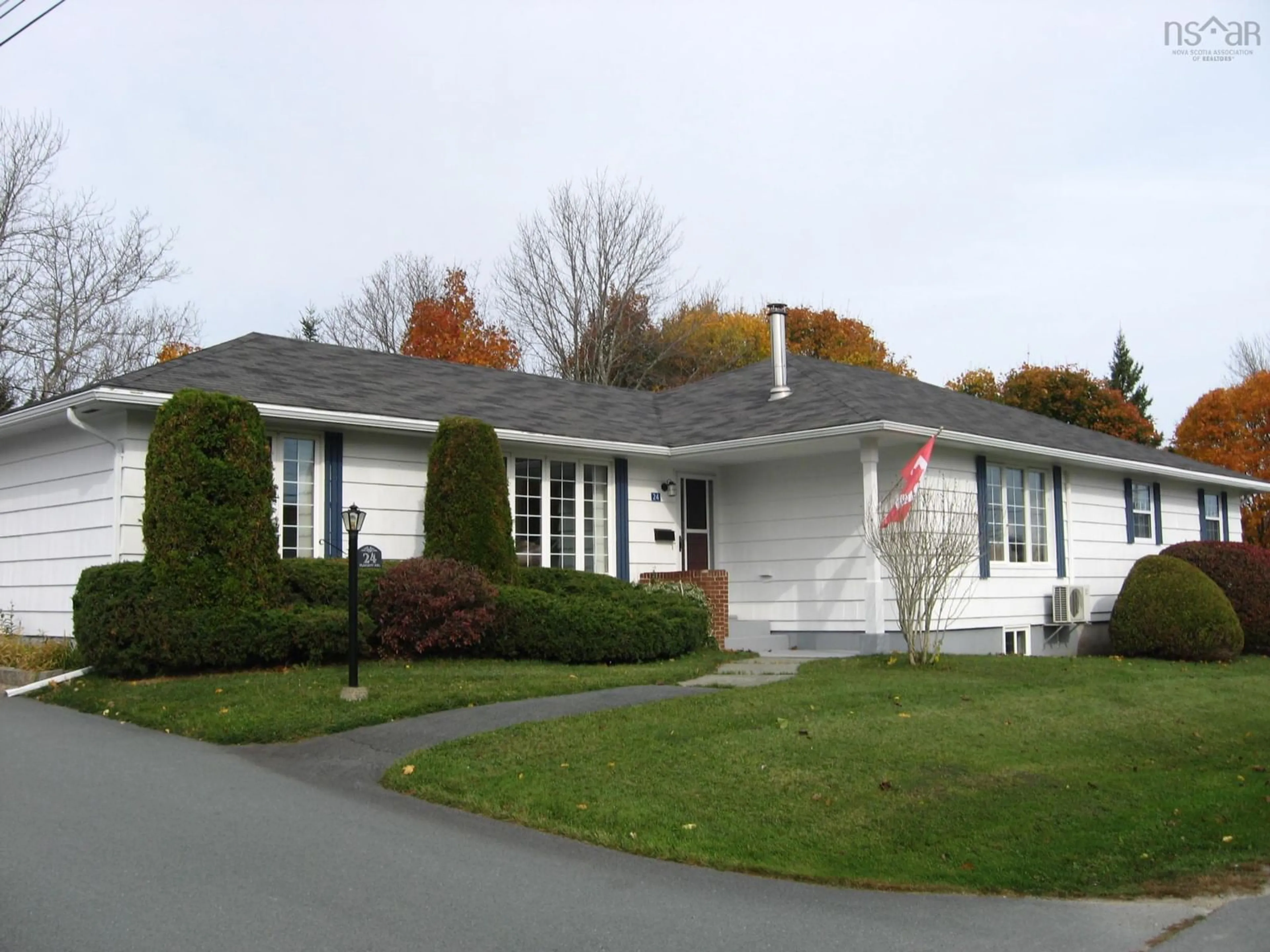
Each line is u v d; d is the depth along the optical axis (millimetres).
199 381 14102
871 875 6832
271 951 5148
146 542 12375
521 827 7547
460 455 15148
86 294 31219
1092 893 6680
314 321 46031
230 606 12430
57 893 5832
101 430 13742
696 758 8961
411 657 14047
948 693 12008
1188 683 14172
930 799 8227
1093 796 8516
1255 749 10617
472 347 39844
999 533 18734
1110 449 22031
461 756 8945
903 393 20141
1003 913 6277
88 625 12211
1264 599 19422
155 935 5281
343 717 10164
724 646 16906
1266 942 5859
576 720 10125
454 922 5668
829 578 17609
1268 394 36156
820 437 16141
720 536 19344
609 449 17438
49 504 14859
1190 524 25031
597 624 14195
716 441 17609
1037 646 19469
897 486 15625
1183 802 8516
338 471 15164
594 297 41344
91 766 8781
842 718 10438
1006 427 19828
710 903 6219
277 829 7203
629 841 7230
